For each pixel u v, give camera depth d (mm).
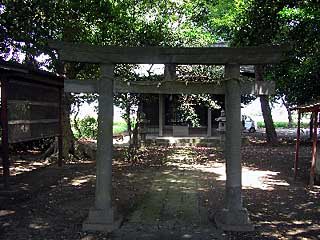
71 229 6047
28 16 10359
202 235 5781
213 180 10445
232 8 20156
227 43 20188
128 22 13062
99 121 6223
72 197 8211
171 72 6309
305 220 6641
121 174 11352
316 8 13070
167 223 6398
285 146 19750
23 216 6762
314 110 9562
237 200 6133
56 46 6051
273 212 7168
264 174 11508
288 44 5918
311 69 17672
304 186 9688
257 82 6184
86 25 12641
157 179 10562
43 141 15969
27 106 9438
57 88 11805
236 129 6141
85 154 14172
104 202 6176
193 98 19047
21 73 8469
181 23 16172
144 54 6098
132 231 5969
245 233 5906
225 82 6219
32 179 10180
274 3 11609
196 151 17344
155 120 23219
